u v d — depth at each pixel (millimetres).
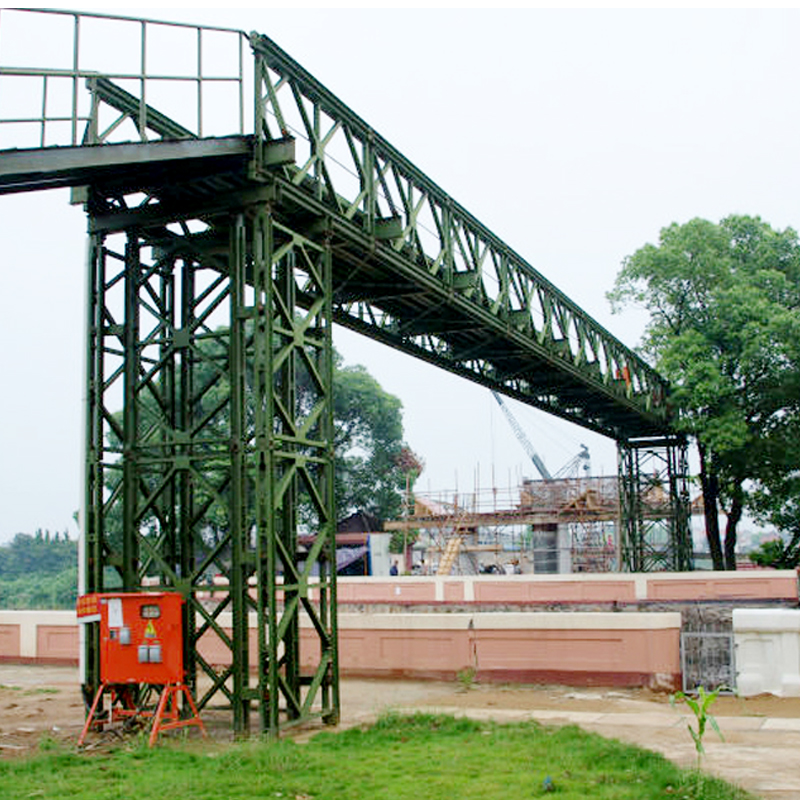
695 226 37562
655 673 14266
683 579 30094
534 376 27750
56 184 11297
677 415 37625
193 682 11789
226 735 11203
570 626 14898
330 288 13195
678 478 40219
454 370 24828
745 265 38656
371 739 10219
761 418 36656
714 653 14211
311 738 10555
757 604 27406
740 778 8312
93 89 11180
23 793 8039
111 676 11117
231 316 11828
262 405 11414
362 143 14875
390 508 55906
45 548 100250
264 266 11688
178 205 12156
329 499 12398
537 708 12797
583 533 47406
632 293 38656
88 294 12516
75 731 11672
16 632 20609
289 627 11742
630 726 11180
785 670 13461
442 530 48000
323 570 12391
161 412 12484
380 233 15375
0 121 9539
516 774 8281
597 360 29156
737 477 37156
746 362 34469
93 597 11391
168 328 12445
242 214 11938
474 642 15523
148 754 9789
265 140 11766
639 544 39812
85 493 12258
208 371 38969
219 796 7797
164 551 12438
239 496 11430
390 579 33562
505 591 31953
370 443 55812
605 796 7469
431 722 10977
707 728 10945
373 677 16172
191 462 11945
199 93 11680
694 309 37750
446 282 18094
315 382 12562
